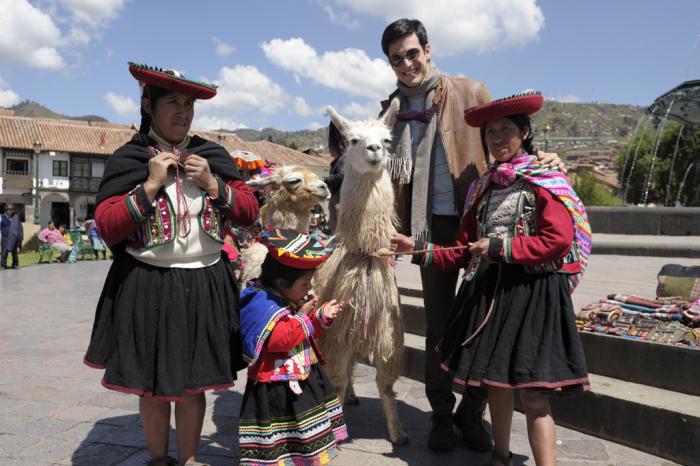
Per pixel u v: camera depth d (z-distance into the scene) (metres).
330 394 2.89
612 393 3.41
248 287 2.85
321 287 3.45
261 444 2.65
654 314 4.00
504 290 2.74
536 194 2.72
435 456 3.32
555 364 2.54
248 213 2.81
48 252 20.48
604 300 4.47
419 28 3.56
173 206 2.59
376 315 3.30
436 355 3.44
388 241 3.31
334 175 4.96
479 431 3.38
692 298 4.36
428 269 3.52
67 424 3.70
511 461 3.06
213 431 3.68
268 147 47.19
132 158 2.58
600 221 13.58
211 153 2.79
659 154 36.22
